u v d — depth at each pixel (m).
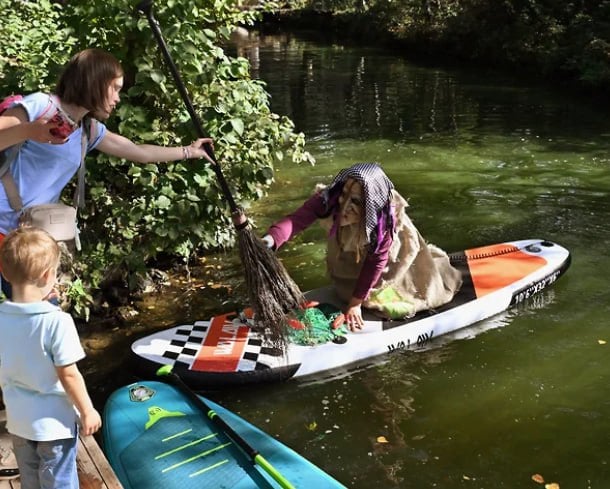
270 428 3.55
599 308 4.77
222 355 3.99
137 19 4.54
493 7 17.41
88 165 4.70
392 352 4.24
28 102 2.48
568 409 3.68
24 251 2.19
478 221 6.43
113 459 3.09
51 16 6.73
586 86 13.44
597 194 7.15
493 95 13.20
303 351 4.03
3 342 2.22
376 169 3.80
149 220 4.78
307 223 3.83
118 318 4.76
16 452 2.34
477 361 4.16
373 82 15.07
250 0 5.86
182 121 4.83
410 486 3.10
